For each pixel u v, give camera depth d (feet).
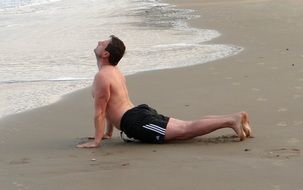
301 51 42.88
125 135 22.58
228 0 101.76
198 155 19.03
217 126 20.85
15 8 101.60
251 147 19.71
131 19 78.07
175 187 15.76
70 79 38.34
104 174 17.34
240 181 15.97
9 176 17.71
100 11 92.17
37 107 29.53
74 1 113.60
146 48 51.06
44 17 84.64
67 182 16.76
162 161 18.51
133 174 17.17
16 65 44.83
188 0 108.06
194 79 34.68
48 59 47.14
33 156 20.18
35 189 16.31
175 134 21.02
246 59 40.96
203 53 46.24
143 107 21.71
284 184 15.55
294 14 70.79
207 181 16.12
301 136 20.90
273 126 22.68
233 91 30.25
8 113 28.40
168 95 30.55
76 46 54.03
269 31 56.80
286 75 33.63
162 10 91.15
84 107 29.01
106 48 22.00
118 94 21.75
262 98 28.09
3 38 62.08
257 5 87.25
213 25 66.90
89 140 22.34
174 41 55.16
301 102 26.68
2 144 22.31
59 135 23.50
